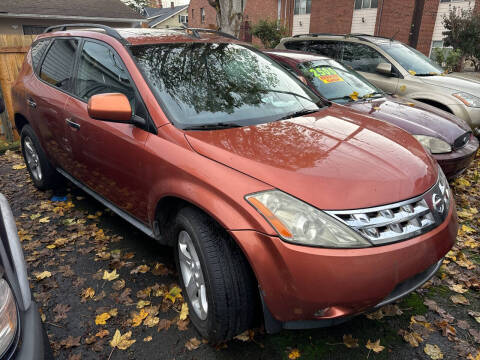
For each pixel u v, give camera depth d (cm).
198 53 309
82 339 240
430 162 240
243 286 204
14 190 468
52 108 360
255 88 297
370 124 277
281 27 2278
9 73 678
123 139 272
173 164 230
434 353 229
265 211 187
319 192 189
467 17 1762
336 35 743
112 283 291
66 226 376
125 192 291
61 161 383
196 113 258
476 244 352
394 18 2219
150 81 269
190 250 232
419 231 200
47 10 2197
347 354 228
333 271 179
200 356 227
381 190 196
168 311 263
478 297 282
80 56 344
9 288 150
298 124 257
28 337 146
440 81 603
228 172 206
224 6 827
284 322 196
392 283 188
